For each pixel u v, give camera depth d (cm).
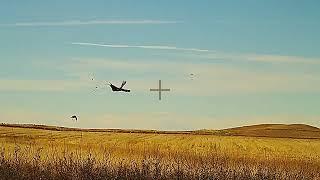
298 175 2841
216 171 2559
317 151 6350
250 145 6931
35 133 7506
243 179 2575
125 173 2350
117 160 2692
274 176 2661
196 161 2775
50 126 8938
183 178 2422
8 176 2217
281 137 9519
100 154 2992
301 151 6241
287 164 3294
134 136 8056
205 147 6128
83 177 2295
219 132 9881
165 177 2398
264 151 5878
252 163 3020
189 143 6900
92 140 6888
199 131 9775
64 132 8181
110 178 2317
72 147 3700
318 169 3259
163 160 2741
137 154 3234
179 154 3278
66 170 2328
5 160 2378
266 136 9769
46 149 3059
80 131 8688
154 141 7050
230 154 3994
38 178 2256
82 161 2472
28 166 2336
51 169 2348
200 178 2459
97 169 2367
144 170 2391
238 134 9975
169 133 9181
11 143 3738
